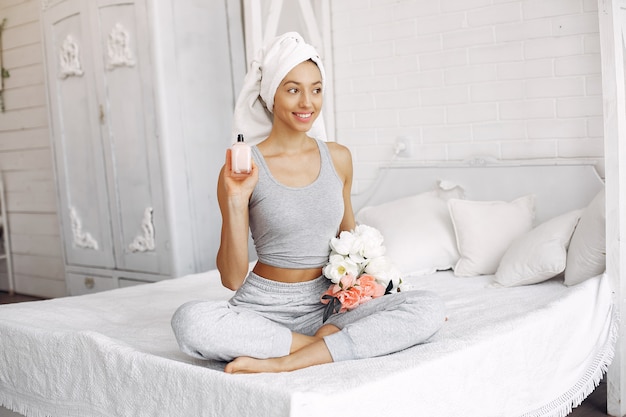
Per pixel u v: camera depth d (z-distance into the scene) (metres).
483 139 3.61
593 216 2.84
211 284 3.21
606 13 2.67
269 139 2.24
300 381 1.74
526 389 2.25
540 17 3.38
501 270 3.00
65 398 2.14
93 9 4.13
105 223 4.32
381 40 3.93
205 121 4.05
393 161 3.94
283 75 2.12
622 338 2.74
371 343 1.96
